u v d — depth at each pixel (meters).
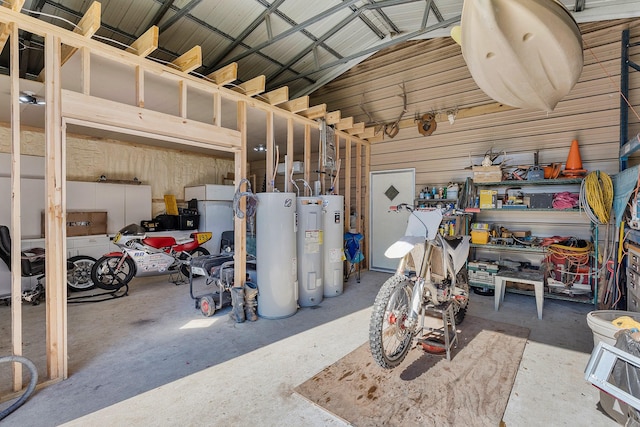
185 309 3.86
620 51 3.95
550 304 4.02
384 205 6.00
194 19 4.06
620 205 3.35
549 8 1.84
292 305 3.65
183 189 7.16
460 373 2.36
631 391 1.46
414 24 5.11
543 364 2.51
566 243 3.99
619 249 3.32
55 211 2.30
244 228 3.64
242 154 3.67
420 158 5.54
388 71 5.85
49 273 2.27
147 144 6.50
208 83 3.35
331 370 2.40
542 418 1.88
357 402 2.01
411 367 2.45
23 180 4.76
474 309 3.84
